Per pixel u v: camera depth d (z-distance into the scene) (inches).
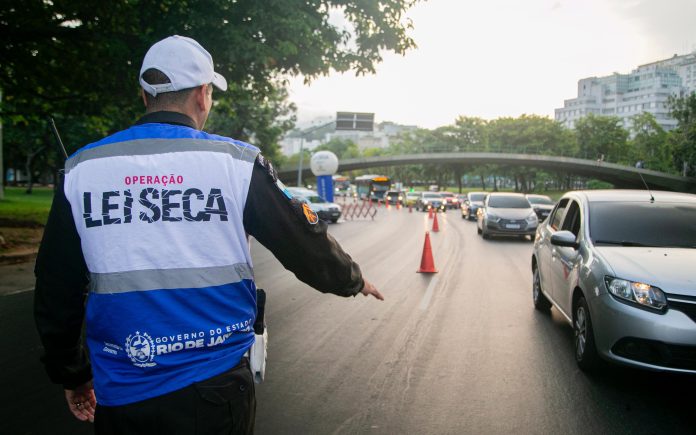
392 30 504.1
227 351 61.0
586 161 3376.0
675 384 179.2
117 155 60.4
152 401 57.3
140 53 460.4
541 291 280.2
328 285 67.1
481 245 641.6
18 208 1021.8
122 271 57.9
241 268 61.9
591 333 185.6
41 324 60.6
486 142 4168.3
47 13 461.1
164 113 64.5
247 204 61.7
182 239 59.2
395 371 190.7
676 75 6486.2
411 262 485.4
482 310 288.8
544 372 190.5
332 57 512.4
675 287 167.2
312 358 204.8
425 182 5128.0
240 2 462.3
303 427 145.3
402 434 141.7
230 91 601.0
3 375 185.0
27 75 530.9
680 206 229.1
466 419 151.3
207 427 57.9
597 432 143.6
